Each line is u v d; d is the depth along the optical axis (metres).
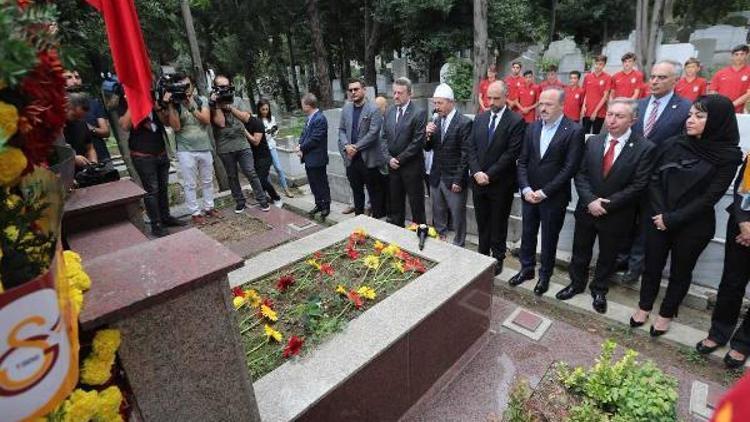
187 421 1.43
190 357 1.39
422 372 2.48
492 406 2.52
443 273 2.75
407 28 13.91
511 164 3.62
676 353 2.90
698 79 6.14
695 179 2.61
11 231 0.95
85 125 4.22
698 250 2.73
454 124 4.00
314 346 2.15
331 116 6.24
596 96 7.56
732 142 2.53
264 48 18.30
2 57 0.73
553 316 3.41
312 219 5.85
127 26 2.63
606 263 3.23
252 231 5.27
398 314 2.35
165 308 1.29
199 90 6.55
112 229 2.63
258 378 1.97
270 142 6.48
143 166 4.71
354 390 2.02
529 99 8.24
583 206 3.22
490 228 4.00
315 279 2.83
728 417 0.65
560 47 16.94
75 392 1.06
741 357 2.65
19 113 0.91
